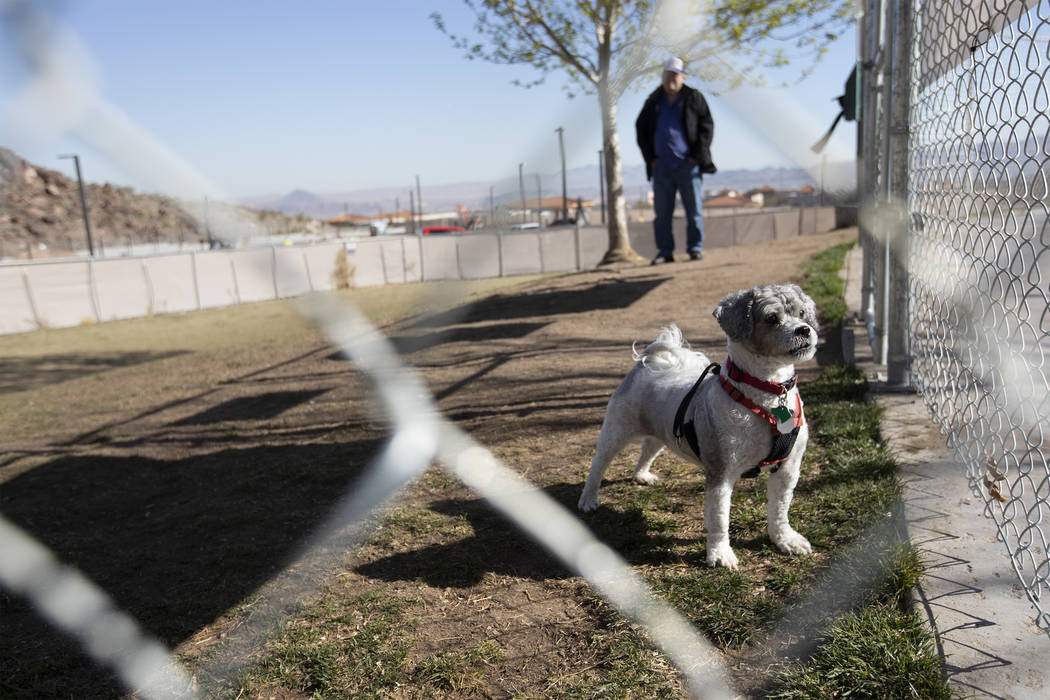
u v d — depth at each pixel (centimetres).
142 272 2656
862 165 622
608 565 358
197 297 2722
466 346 916
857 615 282
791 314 323
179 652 335
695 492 435
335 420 690
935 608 275
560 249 3039
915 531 329
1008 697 228
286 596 368
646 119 1269
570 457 511
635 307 994
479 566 371
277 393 851
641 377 399
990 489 310
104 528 501
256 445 647
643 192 4844
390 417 660
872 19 597
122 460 666
